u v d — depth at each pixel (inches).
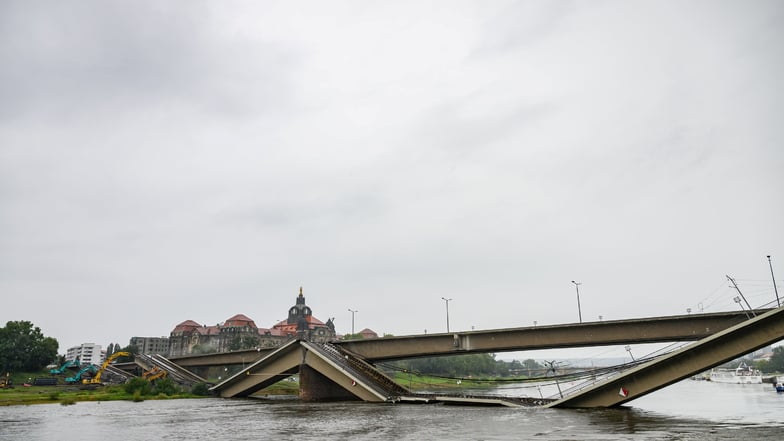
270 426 1800.0
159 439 1480.1
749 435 1347.2
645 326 2915.8
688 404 2790.4
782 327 1886.1
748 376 6747.1
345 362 3388.3
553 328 3174.2
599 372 2358.5
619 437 1320.1
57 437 1551.4
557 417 1931.6
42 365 6604.3
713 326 2726.4
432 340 3548.2
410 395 3125.0
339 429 1663.4
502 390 5743.1
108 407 2977.4
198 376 5792.3
